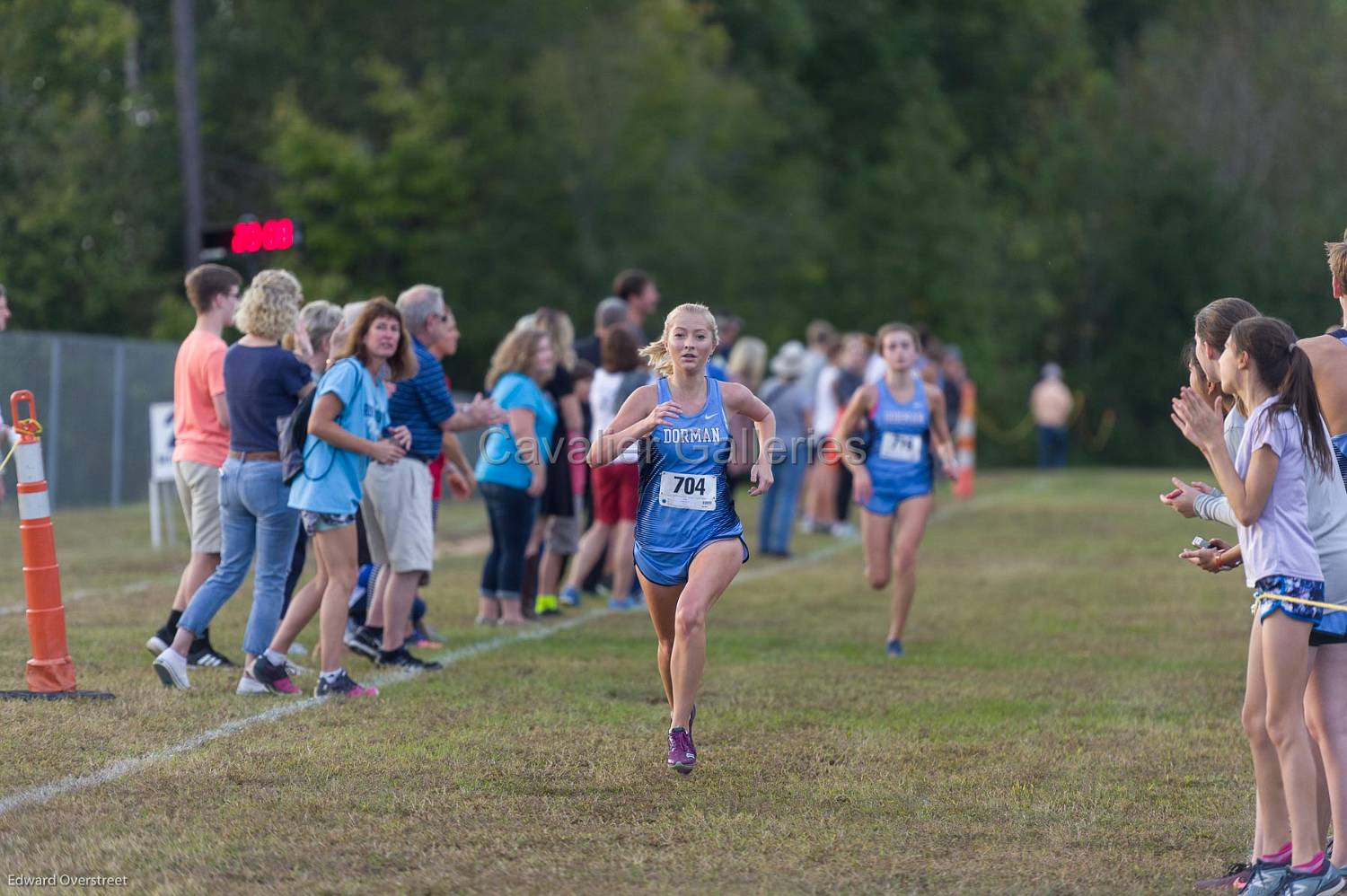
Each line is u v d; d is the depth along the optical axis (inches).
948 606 1700.3
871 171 6363.2
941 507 3142.2
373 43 5027.1
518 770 884.0
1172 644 1438.2
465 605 1625.2
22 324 4126.5
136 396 3110.2
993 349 6486.2
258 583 1090.1
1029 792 868.0
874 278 6225.4
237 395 1083.3
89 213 4178.2
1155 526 2728.8
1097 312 6973.4
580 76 4985.2
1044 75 7106.3
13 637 1264.8
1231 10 7229.3
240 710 1016.9
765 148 5634.8
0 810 779.4
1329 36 6904.5
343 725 985.5
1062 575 2012.8
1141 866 737.0
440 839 753.6
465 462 1268.5
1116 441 6815.9
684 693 886.4
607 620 1533.0
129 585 1699.1
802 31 6166.3
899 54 6638.8
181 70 3376.0
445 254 4800.7
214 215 4840.1
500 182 4904.0
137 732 943.7
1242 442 712.4
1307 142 6742.1
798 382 2244.1
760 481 930.1
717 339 914.7
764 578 1973.4
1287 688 692.1
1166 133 6835.6
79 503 2938.0
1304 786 688.4
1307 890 679.7
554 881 697.6
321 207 4739.2
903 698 1138.7
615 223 5078.7
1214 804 848.3
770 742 978.7
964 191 6402.6
